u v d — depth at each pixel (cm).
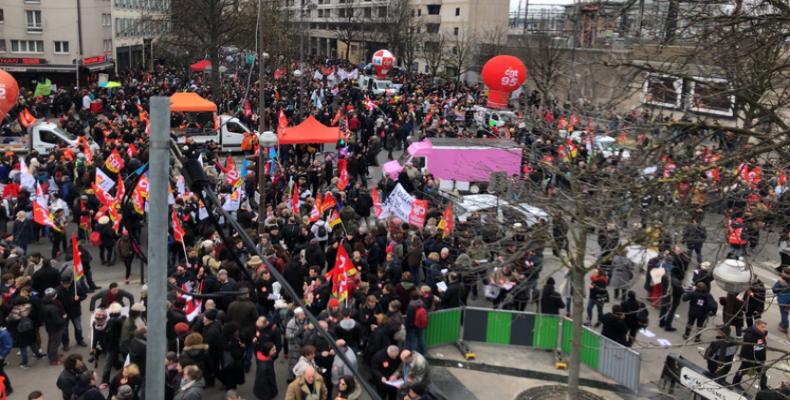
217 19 4616
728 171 1010
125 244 1766
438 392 1329
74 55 6238
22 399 1231
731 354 1236
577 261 1238
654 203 1077
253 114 4031
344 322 1256
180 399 1021
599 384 1391
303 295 1534
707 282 1612
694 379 1255
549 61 3656
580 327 1221
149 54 8231
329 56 11281
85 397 1031
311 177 2625
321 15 11931
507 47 5666
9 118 3694
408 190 2523
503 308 1617
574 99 1831
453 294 1548
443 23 8488
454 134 3541
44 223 1822
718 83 968
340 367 1191
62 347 1437
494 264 1297
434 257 1620
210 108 3569
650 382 1373
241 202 2181
